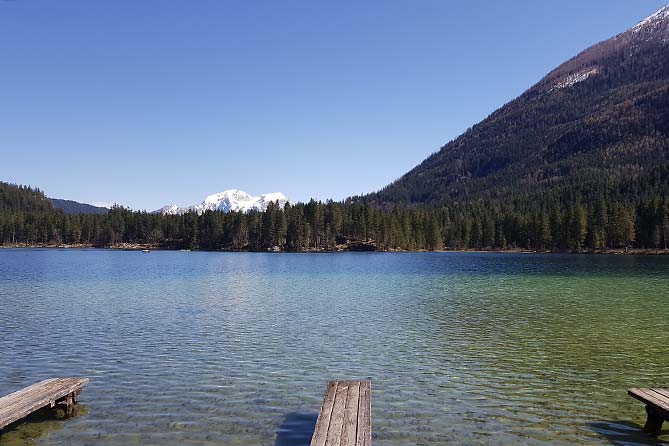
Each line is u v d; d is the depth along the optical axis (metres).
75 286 59.03
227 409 16.72
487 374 20.83
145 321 33.88
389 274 84.12
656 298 47.22
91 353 24.47
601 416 16.08
